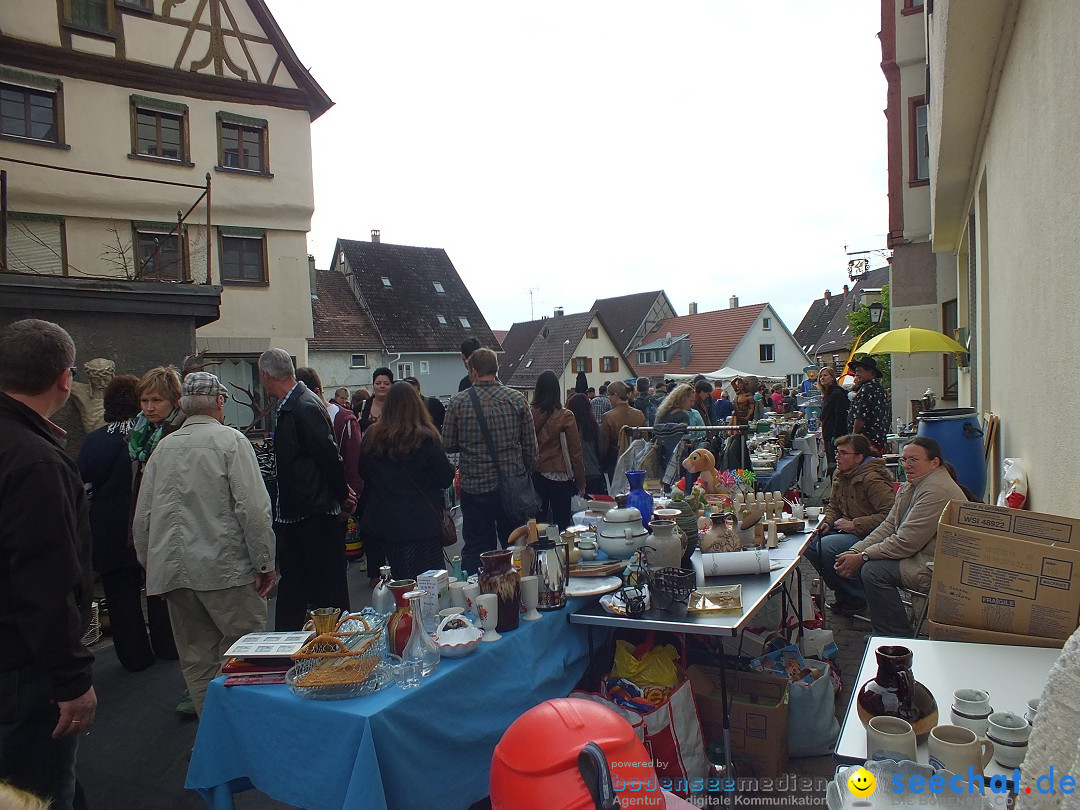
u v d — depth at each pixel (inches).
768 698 119.0
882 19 509.0
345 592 162.6
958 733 63.7
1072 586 84.9
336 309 1283.2
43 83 521.0
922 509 150.1
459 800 89.4
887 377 730.2
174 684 163.9
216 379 130.7
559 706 65.6
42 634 76.1
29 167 514.9
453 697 89.3
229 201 613.0
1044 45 116.0
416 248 1433.3
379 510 154.2
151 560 121.4
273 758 84.5
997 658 82.5
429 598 105.3
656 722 105.1
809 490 379.6
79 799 95.1
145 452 163.2
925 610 149.4
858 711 72.0
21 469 76.1
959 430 211.2
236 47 613.6
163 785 121.3
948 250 439.8
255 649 91.8
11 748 77.8
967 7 143.9
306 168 653.9
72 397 259.1
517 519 172.4
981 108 198.8
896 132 505.0
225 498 123.0
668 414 258.5
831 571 188.2
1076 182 97.0
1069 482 107.6
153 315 282.2
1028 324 141.9
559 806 57.5
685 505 143.1
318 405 156.3
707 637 131.6
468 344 257.4
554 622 110.3
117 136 554.6
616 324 2043.6
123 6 556.4
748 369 1776.6
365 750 76.2
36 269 518.0
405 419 153.6
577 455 212.1
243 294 629.6
